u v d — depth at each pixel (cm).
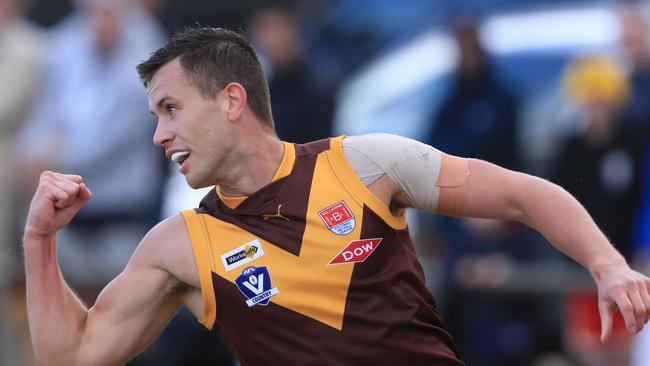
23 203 2688
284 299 1315
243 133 1354
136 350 1384
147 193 2759
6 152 2675
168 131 1350
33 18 3247
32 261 1353
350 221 1331
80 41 2802
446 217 2633
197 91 1348
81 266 2695
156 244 1365
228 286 1328
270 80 2755
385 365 1316
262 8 3012
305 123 2741
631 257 2608
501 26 3042
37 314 1350
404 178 1358
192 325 2641
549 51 2953
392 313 1320
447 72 2906
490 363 2550
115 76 2758
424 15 3062
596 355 2469
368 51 3016
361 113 2909
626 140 2648
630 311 1267
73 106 2762
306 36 2972
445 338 1368
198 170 1352
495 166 1384
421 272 1374
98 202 2727
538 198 1348
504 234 2598
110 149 2738
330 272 1317
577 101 2734
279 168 1358
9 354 2559
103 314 1375
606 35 2953
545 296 2545
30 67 2738
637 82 2719
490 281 2564
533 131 2789
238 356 1363
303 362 1313
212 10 3027
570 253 1337
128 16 2805
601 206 2636
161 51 1367
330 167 1360
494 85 2723
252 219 1345
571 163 2664
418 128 2839
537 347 2531
